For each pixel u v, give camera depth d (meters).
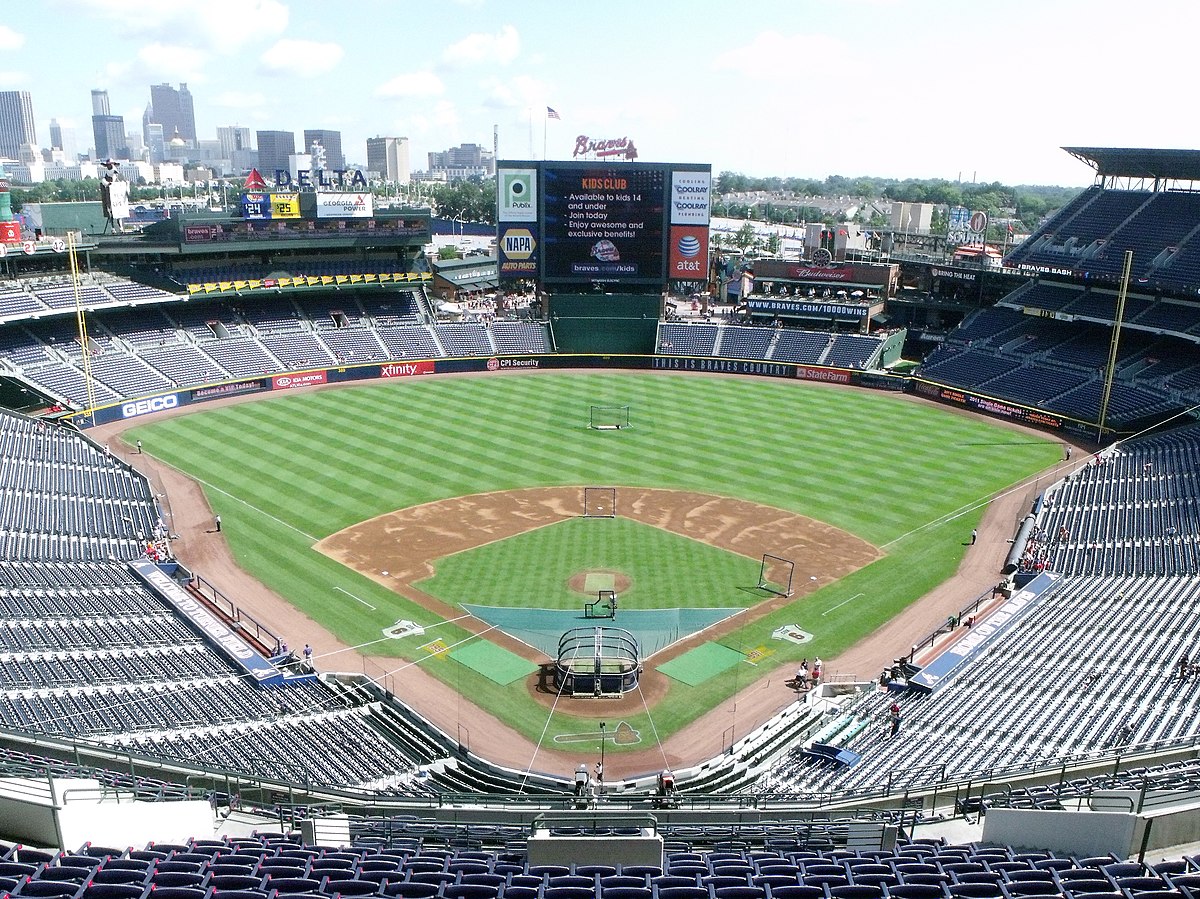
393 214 117.50
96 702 38.41
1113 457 78.19
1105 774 29.86
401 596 56.28
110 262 107.62
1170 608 49.81
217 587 57.00
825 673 48.34
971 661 46.88
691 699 46.16
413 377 113.19
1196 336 92.50
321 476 76.88
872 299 125.19
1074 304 106.31
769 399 104.88
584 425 92.69
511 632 52.25
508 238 114.88
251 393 103.88
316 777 34.75
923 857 20.61
